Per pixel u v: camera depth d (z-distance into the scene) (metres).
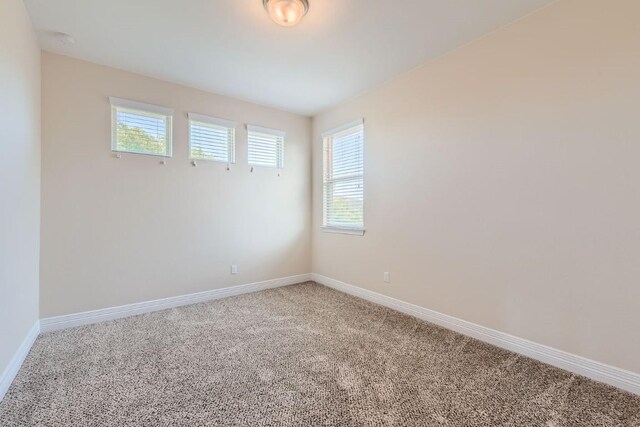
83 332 2.65
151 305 3.21
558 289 2.05
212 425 1.51
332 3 2.04
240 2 2.05
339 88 3.49
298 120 4.41
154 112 3.20
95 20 2.25
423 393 1.77
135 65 2.94
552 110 2.06
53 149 2.69
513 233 2.28
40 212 2.62
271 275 4.16
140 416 1.57
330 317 3.03
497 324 2.38
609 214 1.84
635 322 1.76
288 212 4.32
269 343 2.44
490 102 2.40
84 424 1.51
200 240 3.55
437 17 2.21
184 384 1.86
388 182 3.31
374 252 3.50
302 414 1.59
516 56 2.23
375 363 2.12
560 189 2.03
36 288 2.53
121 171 3.03
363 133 3.63
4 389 1.74
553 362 2.08
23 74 2.13
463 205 2.60
